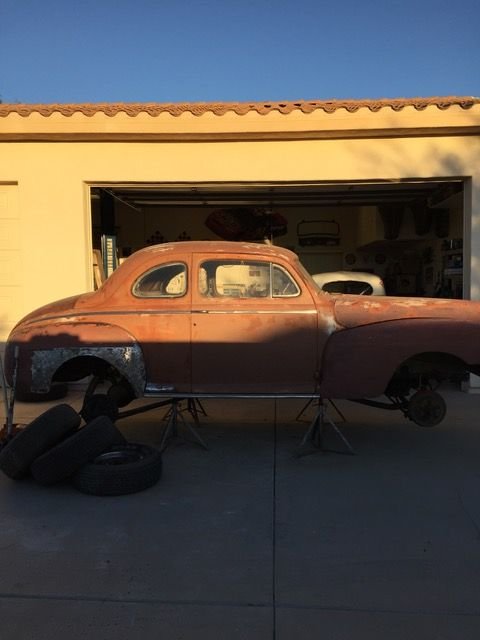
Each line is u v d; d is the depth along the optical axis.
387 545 3.86
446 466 5.39
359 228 15.84
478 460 5.57
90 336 5.57
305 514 4.35
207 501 4.60
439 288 12.70
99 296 5.74
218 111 8.21
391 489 4.82
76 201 8.71
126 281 5.71
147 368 5.62
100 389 8.91
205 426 6.84
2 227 8.95
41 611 3.12
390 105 8.08
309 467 5.39
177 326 5.59
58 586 3.37
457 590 3.31
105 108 8.27
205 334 5.59
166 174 8.64
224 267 5.69
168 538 3.97
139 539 3.96
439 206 11.20
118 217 15.50
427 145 8.41
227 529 4.11
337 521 4.22
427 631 2.94
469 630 2.95
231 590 3.32
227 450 5.91
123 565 3.61
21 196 8.72
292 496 4.69
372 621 3.03
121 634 2.92
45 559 3.69
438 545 3.86
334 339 5.50
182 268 5.71
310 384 5.56
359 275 10.12
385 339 5.43
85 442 4.79
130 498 4.67
